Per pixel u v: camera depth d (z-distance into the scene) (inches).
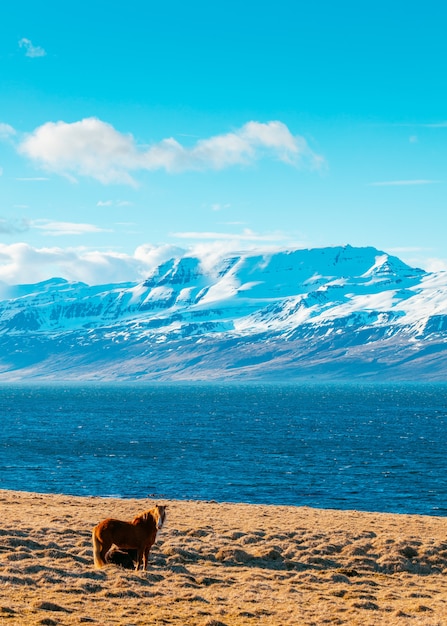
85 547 2054.6
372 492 5246.1
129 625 1320.1
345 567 2095.2
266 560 2127.2
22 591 1503.4
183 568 1897.1
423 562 2197.3
